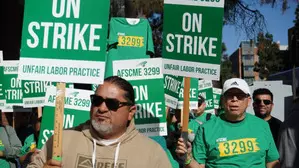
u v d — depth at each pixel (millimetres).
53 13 3174
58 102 3072
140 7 10336
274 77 15492
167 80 5684
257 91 6371
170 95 5641
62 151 3010
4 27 14406
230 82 4250
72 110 4879
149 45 6098
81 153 2975
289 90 10820
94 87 5078
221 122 4305
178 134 5809
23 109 6438
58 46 3160
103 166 2914
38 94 5863
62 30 3166
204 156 4277
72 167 2947
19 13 14906
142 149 2990
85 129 3080
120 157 2936
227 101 4238
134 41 6062
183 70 4164
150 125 4875
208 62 4105
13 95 6355
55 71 3145
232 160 4164
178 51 4195
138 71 4926
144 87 4910
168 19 4234
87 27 3158
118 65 4926
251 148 4180
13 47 14719
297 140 4062
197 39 4152
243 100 4211
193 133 5793
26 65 3145
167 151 5047
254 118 4375
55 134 2980
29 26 3162
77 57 3148
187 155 3928
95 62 3133
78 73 3137
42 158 3094
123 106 2990
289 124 4137
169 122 6504
